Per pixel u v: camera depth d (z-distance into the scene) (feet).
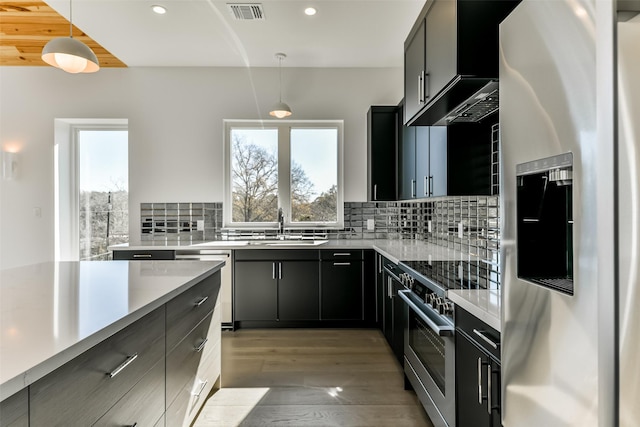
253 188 13.87
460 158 7.37
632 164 2.22
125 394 3.80
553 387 2.83
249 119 13.43
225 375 8.37
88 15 9.66
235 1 9.02
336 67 13.39
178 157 13.41
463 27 5.16
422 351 6.44
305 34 10.71
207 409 6.93
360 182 13.55
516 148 3.35
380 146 12.45
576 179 2.56
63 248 13.67
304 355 9.57
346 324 11.98
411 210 12.94
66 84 13.32
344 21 9.93
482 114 6.88
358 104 13.47
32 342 2.86
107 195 14.33
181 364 5.38
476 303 4.40
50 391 2.71
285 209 13.80
